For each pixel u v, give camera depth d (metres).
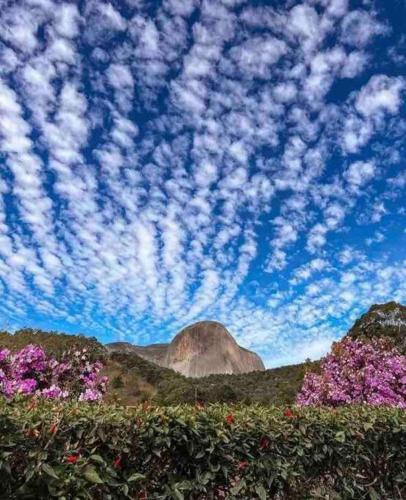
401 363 10.22
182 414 4.08
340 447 4.84
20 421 3.24
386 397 9.69
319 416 4.96
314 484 4.61
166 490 3.70
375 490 5.04
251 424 4.34
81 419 3.54
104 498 3.41
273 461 4.29
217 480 4.01
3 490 2.99
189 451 3.88
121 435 3.64
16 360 7.95
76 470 3.25
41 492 3.12
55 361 8.30
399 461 5.30
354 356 10.58
